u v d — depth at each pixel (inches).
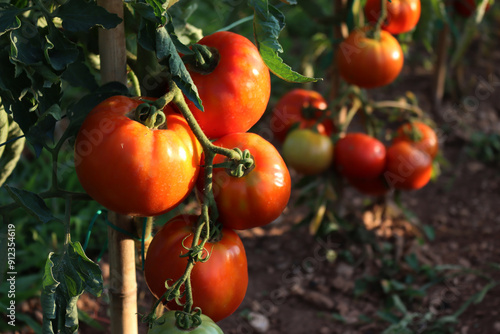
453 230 50.3
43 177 48.9
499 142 61.0
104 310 39.9
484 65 76.5
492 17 81.6
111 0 24.7
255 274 45.1
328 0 80.4
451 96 69.9
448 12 52.1
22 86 24.0
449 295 42.3
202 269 24.3
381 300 42.6
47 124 24.4
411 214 45.4
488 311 40.2
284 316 41.5
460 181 57.7
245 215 24.5
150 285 25.3
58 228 44.0
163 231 25.2
